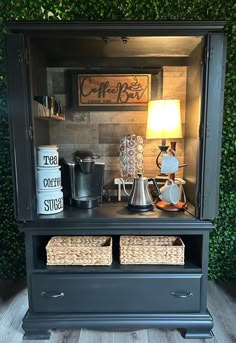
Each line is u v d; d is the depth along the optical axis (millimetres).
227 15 1851
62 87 1979
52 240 1675
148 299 1519
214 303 1846
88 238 1706
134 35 1372
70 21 1311
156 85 1950
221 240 2074
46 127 1915
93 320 1516
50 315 1522
